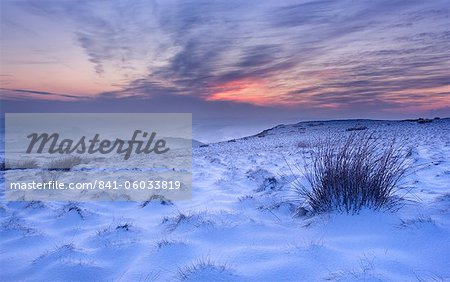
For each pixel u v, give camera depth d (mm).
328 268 2770
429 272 2557
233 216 4340
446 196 4121
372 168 4219
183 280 2754
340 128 36094
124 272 3199
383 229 3383
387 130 27281
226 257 3166
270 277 2721
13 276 3287
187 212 5008
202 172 9078
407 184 5625
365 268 2660
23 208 5961
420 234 3109
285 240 3482
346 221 3662
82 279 3117
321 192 4242
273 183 6367
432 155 9461
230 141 34969
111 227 4543
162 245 3523
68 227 4820
